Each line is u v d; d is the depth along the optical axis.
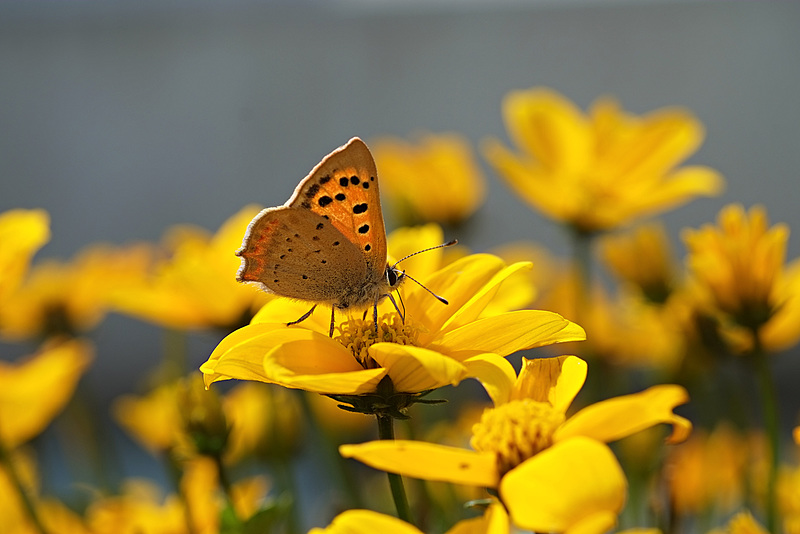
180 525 0.39
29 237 0.37
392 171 0.45
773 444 0.37
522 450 0.33
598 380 0.43
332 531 0.32
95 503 0.43
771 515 0.37
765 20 0.91
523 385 0.34
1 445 0.39
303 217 0.35
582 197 0.43
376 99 0.97
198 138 1.00
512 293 0.38
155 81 1.00
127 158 1.00
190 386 0.38
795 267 0.39
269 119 0.99
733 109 0.92
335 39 0.98
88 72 1.00
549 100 0.45
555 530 0.31
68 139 1.00
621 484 0.31
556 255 0.89
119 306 0.40
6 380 0.39
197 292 0.40
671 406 0.33
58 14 0.99
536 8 0.94
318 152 0.98
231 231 0.41
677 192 0.43
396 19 0.97
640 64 0.93
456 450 0.32
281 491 0.41
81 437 0.46
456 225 0.45
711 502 0.40
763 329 0.38
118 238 1.01
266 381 0.34
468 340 0.34
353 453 0.32
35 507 0.38
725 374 0.41
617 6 0.93
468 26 0.95
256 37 0.98
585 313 0.43
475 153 0.94
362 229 0.36
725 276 0.38
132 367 1.01
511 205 0.91
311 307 0.36
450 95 0.96
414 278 0.37
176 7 0.99
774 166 0.92
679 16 0.92
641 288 0.43
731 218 0.38
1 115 1.00
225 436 0.38
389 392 0.34
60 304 0.46
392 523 0.32
